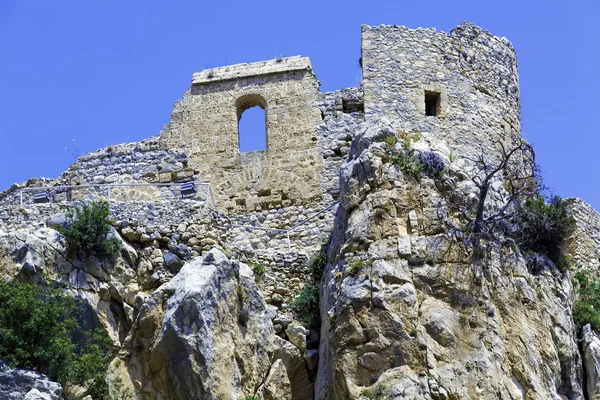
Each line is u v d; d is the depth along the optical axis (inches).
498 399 1432.1
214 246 1583.4
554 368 1499.8
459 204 1553.9
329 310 1483.8
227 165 1718.8
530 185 1678.2
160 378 1443.2
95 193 1713.8
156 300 1470.2
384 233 1512.1
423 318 1459.2
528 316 1513.3
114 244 1540.4
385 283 1472.7
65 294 1469.0
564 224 1633.9
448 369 1430.9
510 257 1542.8
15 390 1353.3
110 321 1505.9
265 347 1481.3
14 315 1397.6
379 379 1422.2
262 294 1544.0
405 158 1565.0
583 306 1625.2
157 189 1710.1
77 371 1408.7
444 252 1502.2
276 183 1700.3
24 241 1498.5
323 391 1461.6
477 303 1482.5
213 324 1448.1
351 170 1561.3
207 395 1419.8
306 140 1713.8
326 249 1600.6
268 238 1658.5
